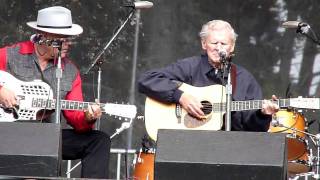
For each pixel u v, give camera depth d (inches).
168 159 539.8
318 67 1096.8
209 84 701.9
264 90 1101.7
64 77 697.6
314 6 1109.7
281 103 649.0
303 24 719.7
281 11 1114.1
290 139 776.9
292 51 1103.6
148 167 749.3
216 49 677.3
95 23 1053.2
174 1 1099.9
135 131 1015.0
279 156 532.4
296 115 798.5
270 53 1107.9
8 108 676.1
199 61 711.7
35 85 681.6
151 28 1082.7
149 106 705.6
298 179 900.0
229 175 534.6
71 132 695.1
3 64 698.8
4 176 548.7
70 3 1053.2
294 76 1100.5
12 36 1032.8
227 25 684.7
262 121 665.0
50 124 566.3
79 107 670.5
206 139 546.9
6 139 560.1
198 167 536.7
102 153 689.6
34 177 546.6
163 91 697.0
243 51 1111.0
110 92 1043.9
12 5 1035.3
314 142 819.4
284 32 1107.9
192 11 1106.1
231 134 546.9
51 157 553.0
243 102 661.3
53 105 679.1
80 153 693.3
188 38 1098.7
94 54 1040.8
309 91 1095.0
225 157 537.0
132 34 1069.1
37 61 698.2
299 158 813.2
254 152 537.0
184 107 693.9
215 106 689.0
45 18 697.6
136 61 1065.5
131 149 975.0
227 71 655.1
